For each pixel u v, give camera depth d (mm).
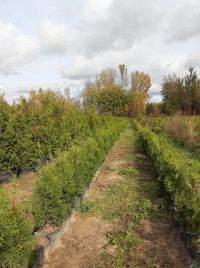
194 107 37000
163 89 49250
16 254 2307
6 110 6625
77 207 4434
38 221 3357
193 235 3154
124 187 5840
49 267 2877
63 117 8828
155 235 3568
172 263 2877
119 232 3508
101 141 7746
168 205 4480
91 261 2988
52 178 3438
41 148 7336
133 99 47656
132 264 2854
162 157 5445
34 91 9531
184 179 3906
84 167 4848
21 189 5777
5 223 2207
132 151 11445
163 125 15453
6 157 6262
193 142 9562
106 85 51406
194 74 37188
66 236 3598
